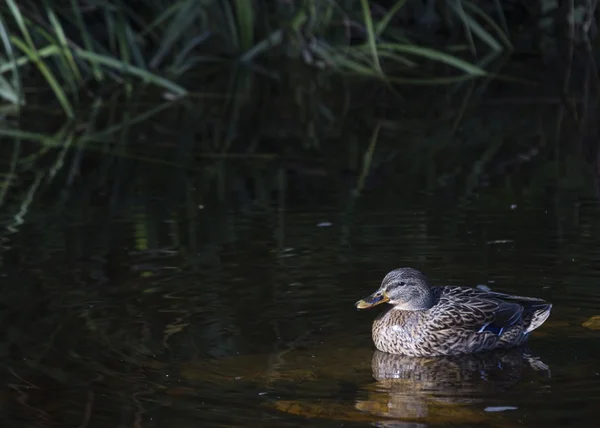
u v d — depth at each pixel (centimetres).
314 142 1823
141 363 922
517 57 2398
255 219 1365
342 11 2333
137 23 2375
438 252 1212
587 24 2273
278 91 2245
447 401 845
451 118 1989
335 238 1275
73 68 2138
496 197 1448
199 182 1570
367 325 1027
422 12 2414
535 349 974
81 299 1082
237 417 816
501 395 857
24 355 941
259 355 944
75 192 1527
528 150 1734
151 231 1319
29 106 2123
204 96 2212
